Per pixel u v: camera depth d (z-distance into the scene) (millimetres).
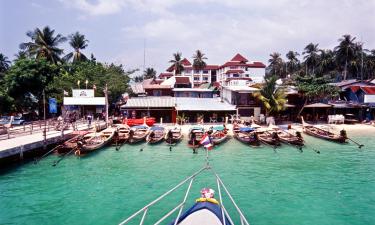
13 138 31516
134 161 27922
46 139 30281
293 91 56188
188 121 51406
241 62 99688
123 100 68750
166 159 28703
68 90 55281
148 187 20781
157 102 53281
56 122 42969
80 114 55344
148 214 16516
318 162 27391
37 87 50531
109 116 60062
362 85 60719
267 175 23438
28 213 16781
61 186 21062
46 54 61750
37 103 52188
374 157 29359
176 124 50188
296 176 23203
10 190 20297
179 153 31234
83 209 17266
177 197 18891
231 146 34594
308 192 19781
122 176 23312
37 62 51938
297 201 18312
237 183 21547
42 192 19938
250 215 16391
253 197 18906
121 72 68562
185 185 21125
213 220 11695
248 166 26016
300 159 28547
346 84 62719
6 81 49375
